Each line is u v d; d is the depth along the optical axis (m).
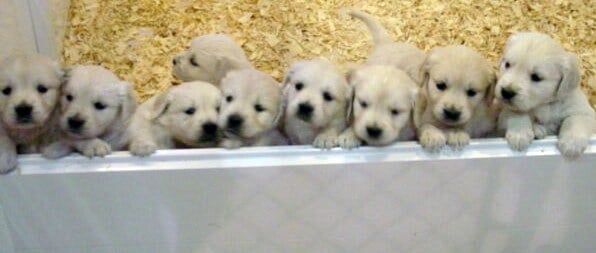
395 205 1.16
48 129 1.13
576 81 1.15
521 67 1.14
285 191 1.12
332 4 1.79
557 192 1.17
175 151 1.09
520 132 1.13
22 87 1.06
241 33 1.69
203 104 1.21
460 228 1.21
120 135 1.16
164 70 1.59
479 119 1.21
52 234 1.15
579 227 1.22
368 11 1.77
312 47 1.67
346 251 1.22
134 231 1.16
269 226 1.17
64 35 1.69
